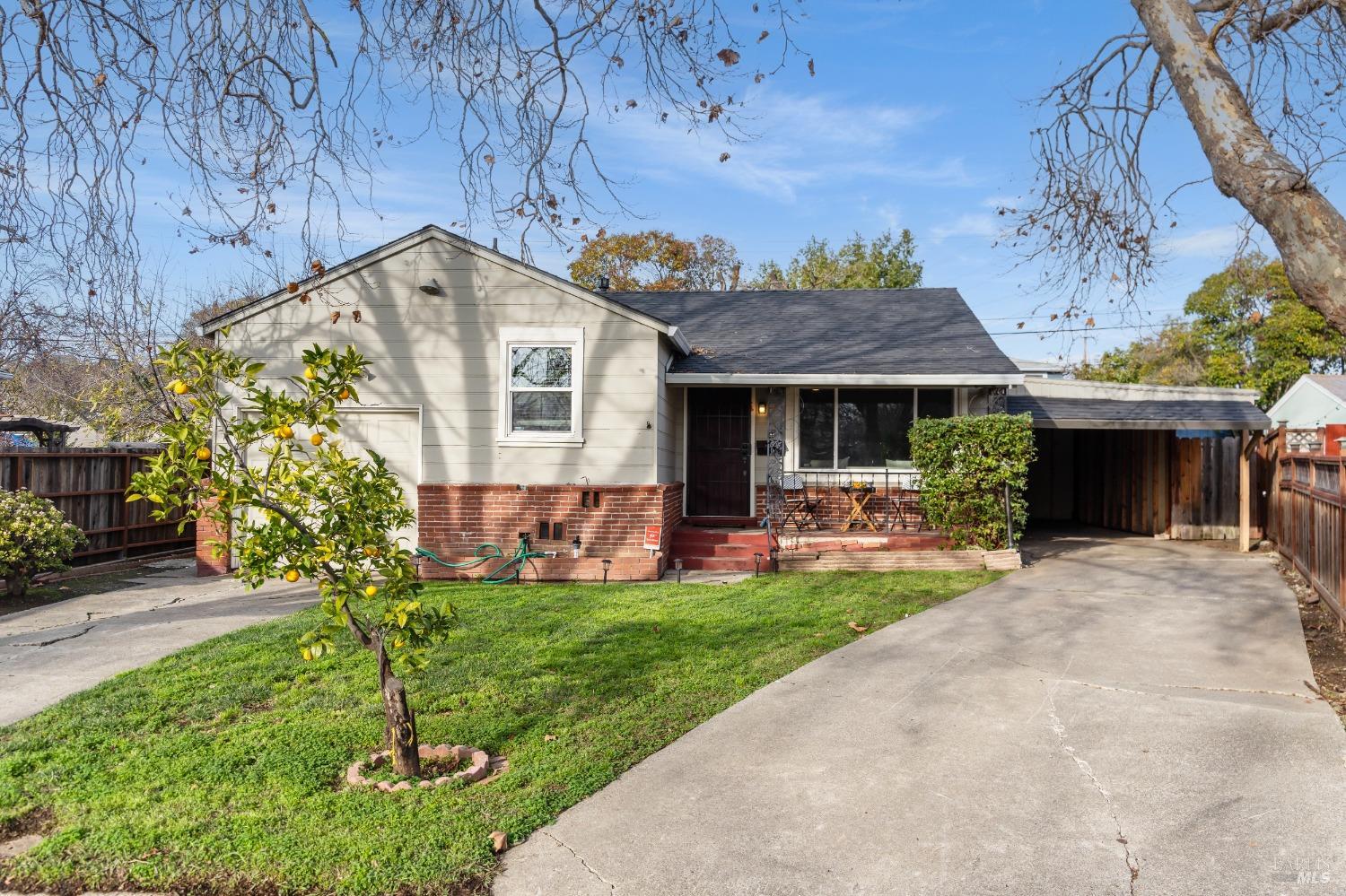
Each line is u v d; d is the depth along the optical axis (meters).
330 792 4.40
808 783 4.45
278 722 5.43
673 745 4.99
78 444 21.23
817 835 3.90
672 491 12.74
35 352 12.68
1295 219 5.02
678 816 4.10
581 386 11.48
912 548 11.96
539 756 4.84
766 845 3.81
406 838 3.86
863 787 4.39
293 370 11.64
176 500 4.23
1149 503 15.50
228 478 4.39
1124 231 8.94
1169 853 3.66
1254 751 4.71
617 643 7.27
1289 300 28.06
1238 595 9.19
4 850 3.86
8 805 4.27
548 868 3.63
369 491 4.56
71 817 4.11
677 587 10.12
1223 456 14.74
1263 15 6.81
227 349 11.46
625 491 11.39
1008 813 4.07
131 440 19.61
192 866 3.64
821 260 37.38
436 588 10.19
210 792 4.39
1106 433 17.42
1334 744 4.77
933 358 12.82
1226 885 3.40
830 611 8.49
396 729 4.58
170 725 5.40
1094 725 5.18
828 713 5.49
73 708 5.69
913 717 5.40
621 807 4.20
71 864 3.65
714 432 13.91
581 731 5.22
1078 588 9.62
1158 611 8.36
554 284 11.49
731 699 5.80
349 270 11.62
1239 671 6.25
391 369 11.65
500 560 11.12
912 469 13.37
